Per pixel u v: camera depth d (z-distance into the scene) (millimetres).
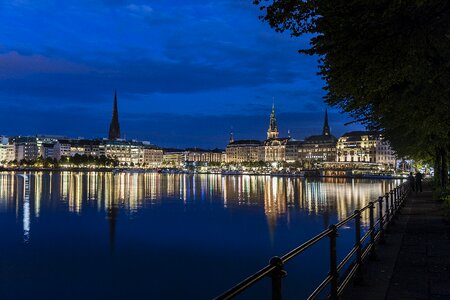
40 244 37719
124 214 58438
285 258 5832
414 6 11039
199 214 57906
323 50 12844
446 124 17703
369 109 25266
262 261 31078
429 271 13641
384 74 12469
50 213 59312
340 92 14961
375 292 11453
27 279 27219
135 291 24875
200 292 24547
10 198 81812
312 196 87938
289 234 41125
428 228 22828
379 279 12781
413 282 12391
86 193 95938
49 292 24828
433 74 13320
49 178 180000
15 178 176875
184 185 136500
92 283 26469
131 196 89000
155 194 95125
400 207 31547
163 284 26156
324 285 8281
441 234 20797
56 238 40469
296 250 6406
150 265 30391
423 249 17203
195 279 26953
